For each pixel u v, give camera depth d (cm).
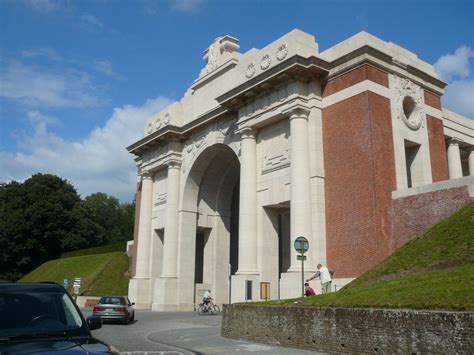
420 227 2597
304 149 3052
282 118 3291
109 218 12775
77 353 652
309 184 3027
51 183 9062
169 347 1769
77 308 836
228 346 1733
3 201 9138
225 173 4531
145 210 4784
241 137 3556
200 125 4178
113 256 5941
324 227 2959
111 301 2916
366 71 2928
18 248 8412
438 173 3256
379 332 1308
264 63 3412
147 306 4559
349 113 2970
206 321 2933
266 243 3334
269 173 3359
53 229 8700
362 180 2808
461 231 1928
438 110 3419
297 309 1639
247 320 1916
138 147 4841
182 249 4262
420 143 3169
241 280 3194
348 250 2800
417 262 1911
